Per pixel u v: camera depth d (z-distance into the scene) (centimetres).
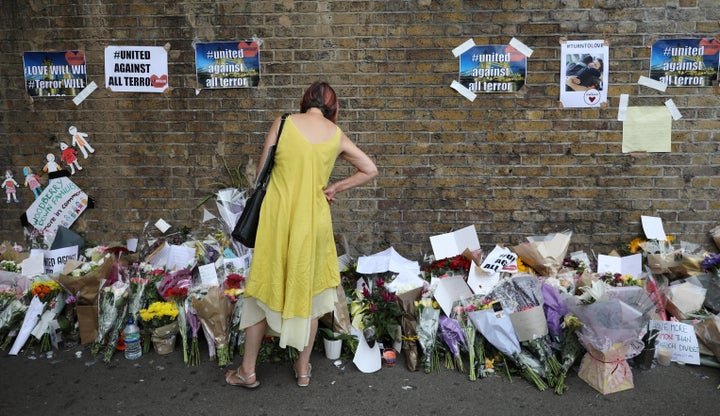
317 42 463
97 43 476
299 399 333
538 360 353
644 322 338
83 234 497
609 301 323
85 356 385
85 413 319
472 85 461
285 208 310
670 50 451
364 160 336
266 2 462
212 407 325
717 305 403
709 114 456
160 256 438
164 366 372
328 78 467
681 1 446
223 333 373
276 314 312
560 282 409
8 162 494
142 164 487
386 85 464
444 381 353
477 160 468
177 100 477
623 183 466
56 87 483
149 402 330
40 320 398
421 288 383
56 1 473
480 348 364
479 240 477
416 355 368
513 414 317
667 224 469
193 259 435
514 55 456
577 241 474
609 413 317
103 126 485
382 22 459
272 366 370
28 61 482
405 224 479
